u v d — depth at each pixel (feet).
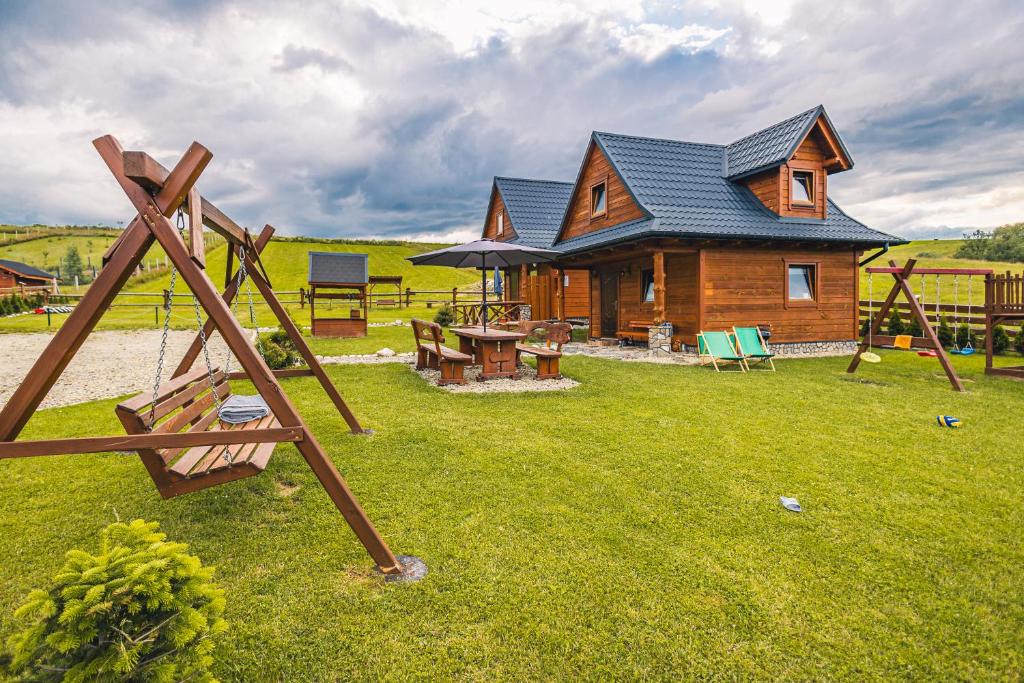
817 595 8.79
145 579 5.24
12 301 77.36
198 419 14.38
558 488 13.19
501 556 9.86
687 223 37.76
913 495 12.95
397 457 15.30
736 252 40.22
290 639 7.45
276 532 10.61
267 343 29.91
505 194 73.92
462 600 8.46
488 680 6.79
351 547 10.05
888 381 28.48
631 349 43.50
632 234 36.55
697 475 14.15
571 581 9.07
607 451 16.08
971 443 17.06
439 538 10.52
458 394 24.44
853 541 10.64
